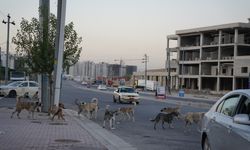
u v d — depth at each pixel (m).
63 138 14.03
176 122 23.12
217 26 106.69
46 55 23.73
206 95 94.69
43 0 24.31
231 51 106.88
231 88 104.69
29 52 24.06
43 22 24.03
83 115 25.50
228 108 8.30
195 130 19.20
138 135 16.89
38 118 21.14
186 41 121.44
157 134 17.42
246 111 7.41
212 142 8.58
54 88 23.11
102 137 15.29
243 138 6.78
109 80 157.62
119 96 43.75
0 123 18.02
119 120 23.66
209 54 112.12
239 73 99.44
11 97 40.62
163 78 138.25
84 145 12.67
